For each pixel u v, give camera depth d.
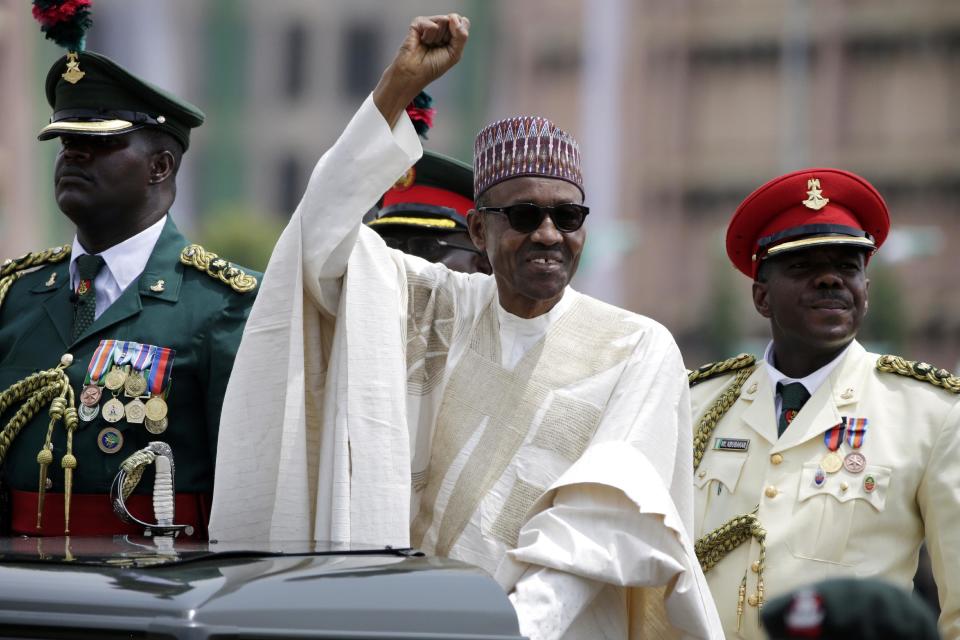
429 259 13.31
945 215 92.38
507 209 9.56
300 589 6.71
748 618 10.99
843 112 93.75
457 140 97.00
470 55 97.25
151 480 10.55
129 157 10.93
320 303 9.63
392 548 7.70
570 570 8.36
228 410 9.41
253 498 9.37
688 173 95.25
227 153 97.69
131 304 10.85
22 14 77.25
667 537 8.52
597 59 95.81
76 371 10.72
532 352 9.84
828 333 11.45
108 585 6.68
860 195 11.73
